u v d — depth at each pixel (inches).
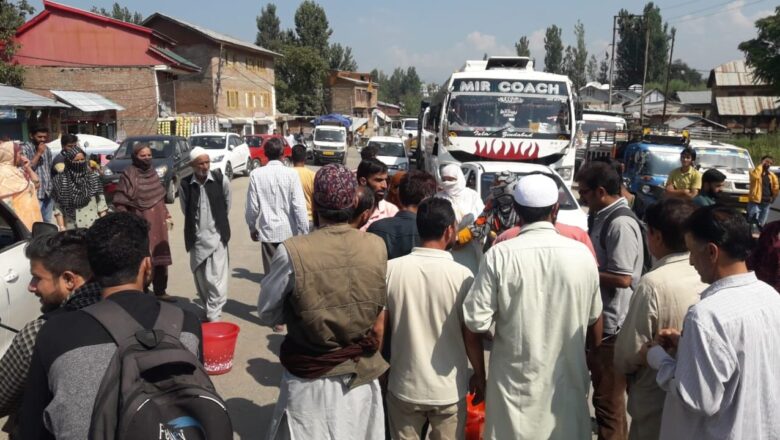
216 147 848.3
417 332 117.2
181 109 1662.2
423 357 117.3
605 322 139.6
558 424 110.9
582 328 111.6
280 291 106.0
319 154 1199.6
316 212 111.3
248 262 364.8
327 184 108.4
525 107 485.1
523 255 110.3
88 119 1097.4
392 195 203.8
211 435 71.9
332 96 2866.6
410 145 1240.2
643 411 112.4
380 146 919.7
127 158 601.0
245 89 1850.4
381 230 144.3
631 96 3029.0
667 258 111.0
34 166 359.3
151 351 73.0
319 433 108.9
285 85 2454.5
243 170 900.6
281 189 236.2
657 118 1790.1
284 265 105.5
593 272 111.7
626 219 136.1
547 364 110.0
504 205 174.6
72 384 70.8
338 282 106.0
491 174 358.0
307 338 107.0
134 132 1275.8
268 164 239.1
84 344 73.2
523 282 109.4
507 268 110.1
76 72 1267.2
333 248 107.0
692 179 388.2
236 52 1787.6
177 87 1658.5
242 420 170.4
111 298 78.6
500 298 111.0
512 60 553.0
